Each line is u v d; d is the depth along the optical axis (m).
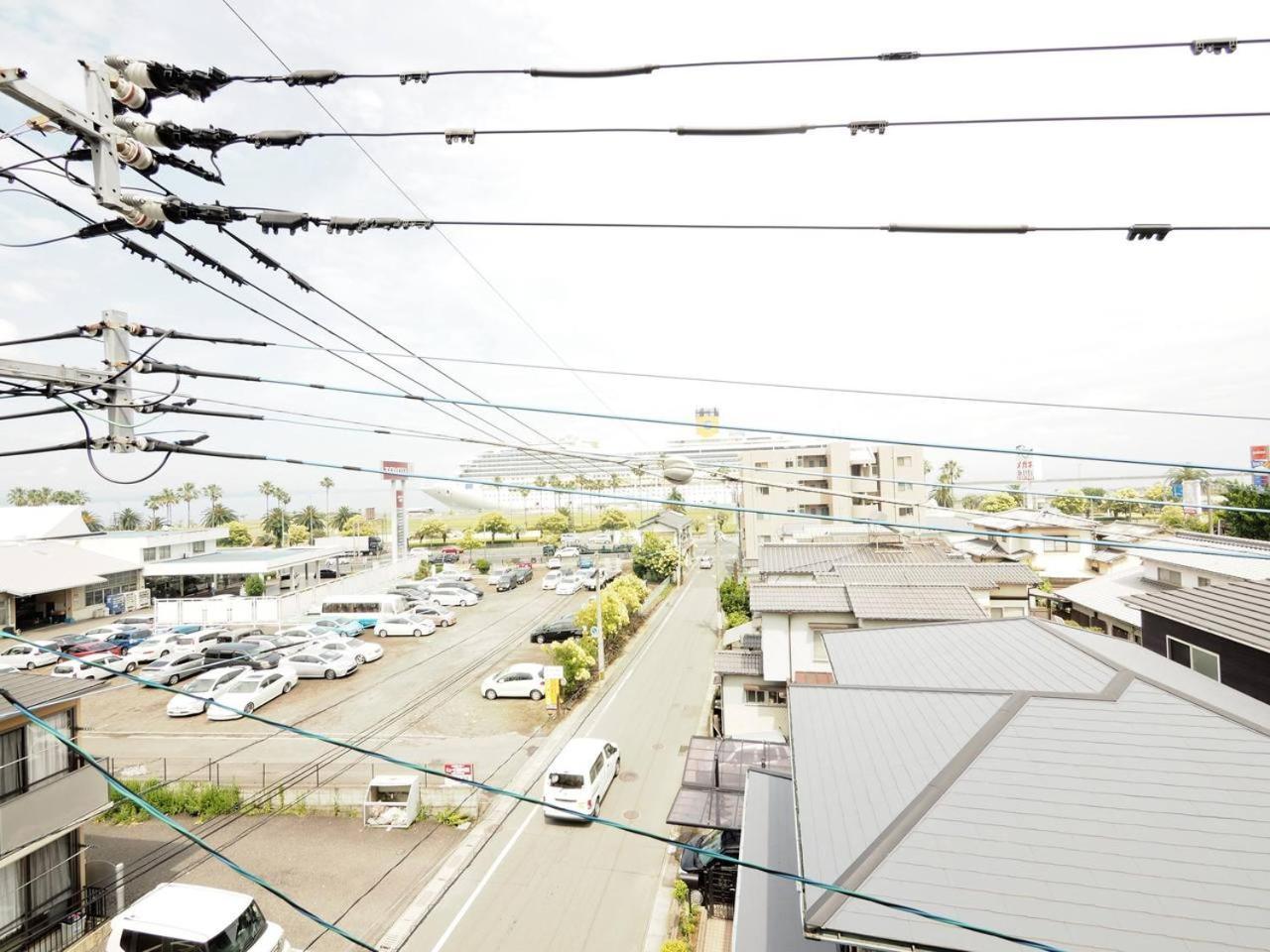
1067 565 35.69
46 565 35.88
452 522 115.56
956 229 4.43
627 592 32.25
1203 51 3.42
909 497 44.50
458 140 4.38
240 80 4.23
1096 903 5.29
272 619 33.78
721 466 6.82
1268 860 5.50
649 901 11.94
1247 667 11.88
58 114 3.86
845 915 5.41
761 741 14.81
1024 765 6.82
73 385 4.80
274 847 13.84
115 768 17.50
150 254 5.04
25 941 10.88
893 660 10.96
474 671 25.72
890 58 3.64
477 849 13.68
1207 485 45.53
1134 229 4.21
